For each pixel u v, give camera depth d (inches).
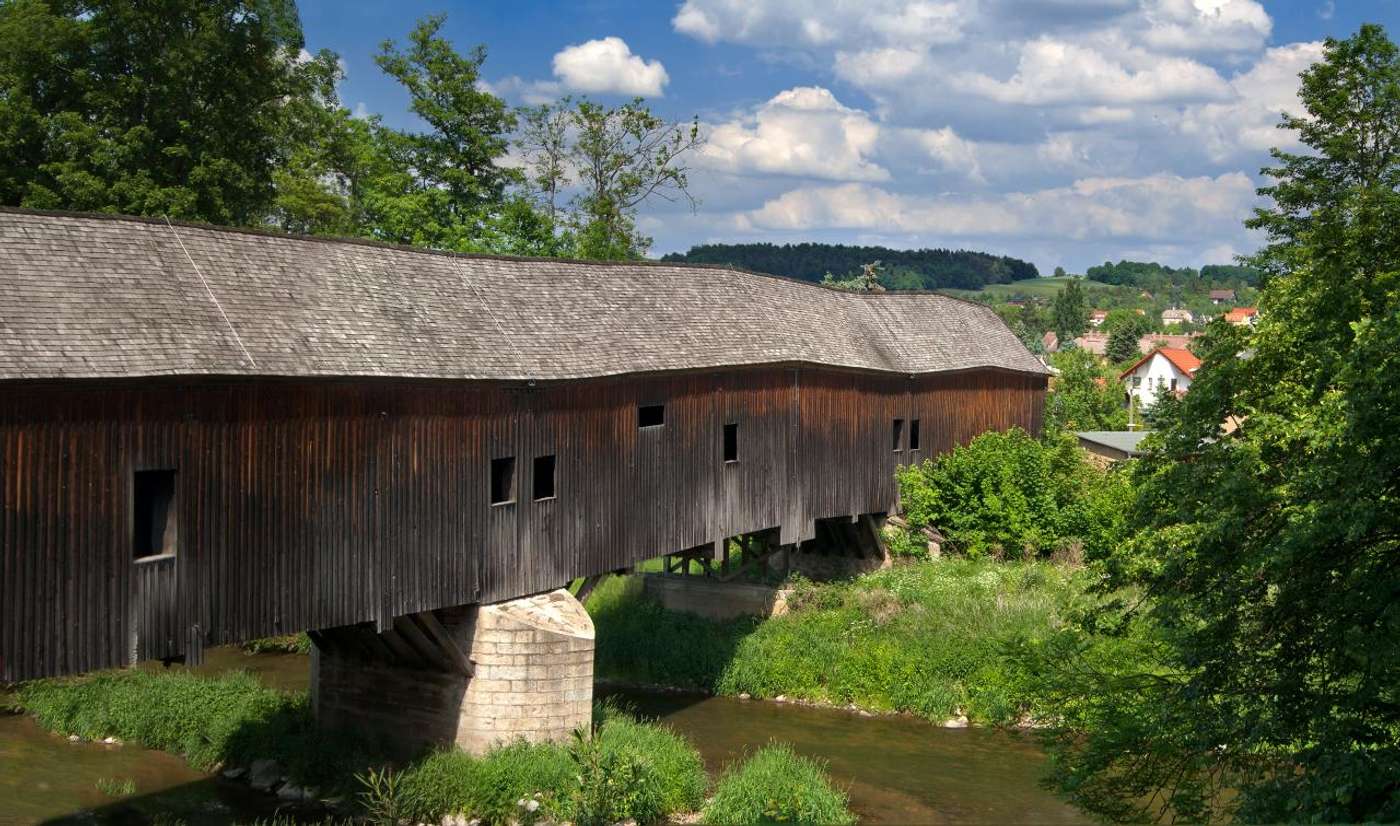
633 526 930.7
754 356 1054.4
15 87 1180.5
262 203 1400.1
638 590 1296.8
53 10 1224.2
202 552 619.8
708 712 1039.6
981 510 1300.4
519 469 818.8
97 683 957.2
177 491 607.2
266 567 652.7
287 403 661.9
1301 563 513.3
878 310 1386.6
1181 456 579.5
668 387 964.6
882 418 1283.2
